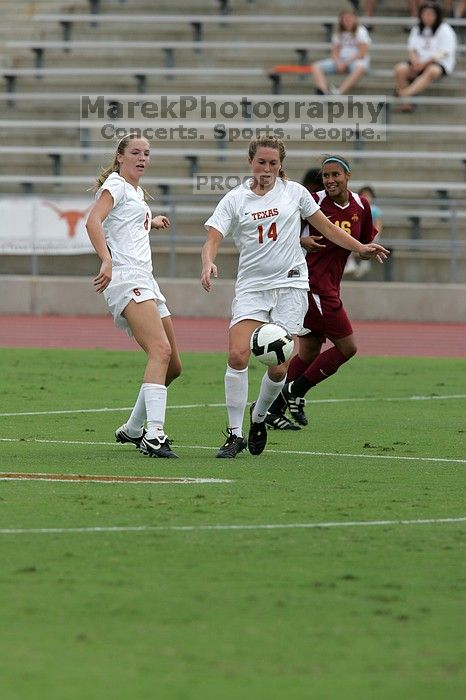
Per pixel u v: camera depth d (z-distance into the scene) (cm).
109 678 1603
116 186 3456
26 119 11112
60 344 7519
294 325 3550
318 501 2828
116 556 2259
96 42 11788
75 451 3603
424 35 10825
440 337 8119
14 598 1977
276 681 1602
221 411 4625
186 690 1559
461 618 1897
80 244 9300
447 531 2511
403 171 10369
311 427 4244
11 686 1570
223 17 11525
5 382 5522
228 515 2645
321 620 1878
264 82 11194
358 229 4244
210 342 7675
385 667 1664
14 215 9312
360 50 10862
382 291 9075
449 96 10819
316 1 11819
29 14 12356
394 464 3428
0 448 3650
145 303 3472
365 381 5778
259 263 3506
